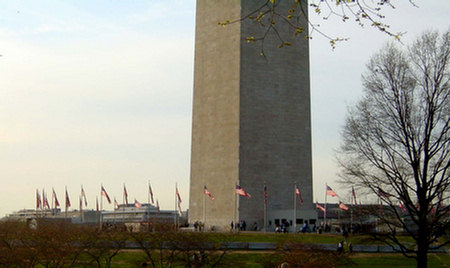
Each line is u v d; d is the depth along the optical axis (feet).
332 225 326.24
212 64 348.18
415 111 156.15
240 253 217.15
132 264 197.77
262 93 336.29
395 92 158.81
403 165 159.02
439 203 150.92
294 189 336.49
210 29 351.67
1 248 189.47
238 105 331.77
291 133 339.36
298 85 343.26
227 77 339.16
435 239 148.46
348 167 165.48
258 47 337.52
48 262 190.70
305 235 264.93
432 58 157.38
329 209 424.46
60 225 232.53
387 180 161.17
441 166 152.76
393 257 225.35
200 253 189.98
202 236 193.36
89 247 191.83
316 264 179.42
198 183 349.61
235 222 324.39
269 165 333.21
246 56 335.67
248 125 331.98
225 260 198.59
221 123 339.36
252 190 328.49
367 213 156.87
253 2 338.95
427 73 156.87
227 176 332.60
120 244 194.08
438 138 154.81
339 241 240.32
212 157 342.44
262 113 335.06
